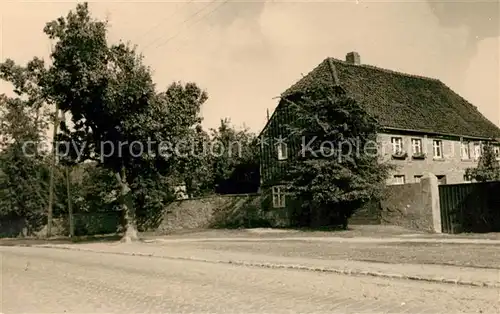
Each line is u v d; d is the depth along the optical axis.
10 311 8.80
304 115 25.00
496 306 7.77
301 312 7.73
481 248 15.14
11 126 43.94
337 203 24.77
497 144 41.09
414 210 23.84
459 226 22.64
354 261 13.62
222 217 34.84
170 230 37.38
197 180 40.88
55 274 13.93
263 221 32.50
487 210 21.77
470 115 41.56
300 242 20.28
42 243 30.94
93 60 24.45
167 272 13.25
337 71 35.03
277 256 15.67
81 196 45.59
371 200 25.08
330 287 9.99
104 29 24.72
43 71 25.41
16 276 13.90
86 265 15.95
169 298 9.32
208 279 11.69
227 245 20.50
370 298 8.70
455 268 11.56
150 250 19.91
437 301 8.27
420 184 23.64
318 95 25.17
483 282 9.69
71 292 10.60
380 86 36.47
